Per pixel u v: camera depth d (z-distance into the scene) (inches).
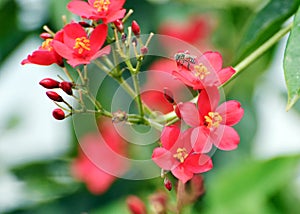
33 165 274.5
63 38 159.6
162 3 255.4
